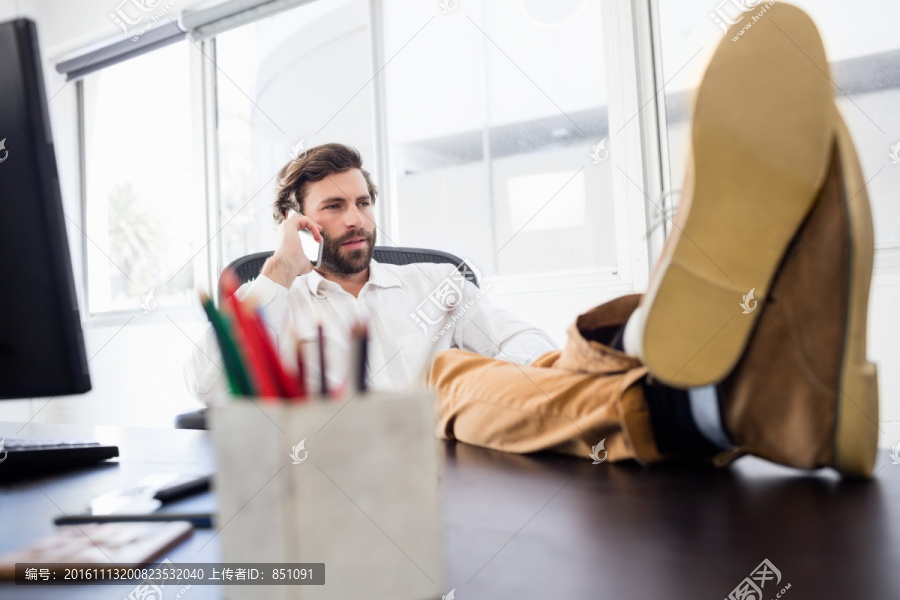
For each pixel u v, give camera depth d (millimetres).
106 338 3135
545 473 521
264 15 2744
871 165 1802
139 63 3156
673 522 369
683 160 554
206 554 322
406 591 253
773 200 508
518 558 312
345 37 2598
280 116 2783
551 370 629
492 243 2363
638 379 539
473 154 2385
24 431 944
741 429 530
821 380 491
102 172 3287
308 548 237
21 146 468
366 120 2561
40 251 478
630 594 264
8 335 482
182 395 2930
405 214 2504
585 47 2184
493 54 2338
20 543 343
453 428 699
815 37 517
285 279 1411
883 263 1704
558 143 2240
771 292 517
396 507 254
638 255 2078
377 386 1413
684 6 2010
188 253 3027
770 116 512
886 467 527
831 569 286
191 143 3006
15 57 460
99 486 516
